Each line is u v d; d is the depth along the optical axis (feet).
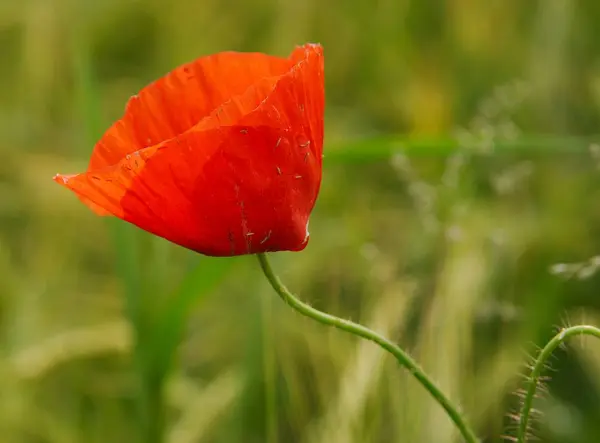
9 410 1.86
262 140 1.32
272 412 1.73
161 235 1.36
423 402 1.72
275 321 1.90
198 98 1.43
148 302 1.81
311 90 1.36
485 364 1.85
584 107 2.43
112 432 1.90
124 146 1.42
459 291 1.81
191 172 1.32
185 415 1.87
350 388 1.71
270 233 1.36
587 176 2.26
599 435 1.81
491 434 1.79
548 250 2.07
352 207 2.37
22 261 2.34
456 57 2.65
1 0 2.91
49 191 2.39
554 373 1.87
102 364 1.94
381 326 1.76
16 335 2.03
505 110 2.43
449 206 2.03
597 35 2.51
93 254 2.36
